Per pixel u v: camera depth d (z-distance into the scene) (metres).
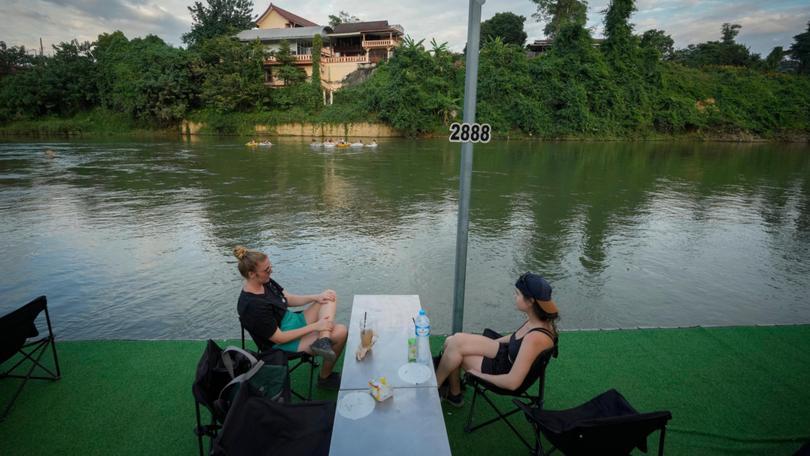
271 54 47.34
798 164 28.09
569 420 2.24
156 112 44.97
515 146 37.12
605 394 2.37
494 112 43.22
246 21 60.72
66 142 36.97
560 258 9.07
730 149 38.91
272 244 9.75
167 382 3.33
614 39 45.38
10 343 2.74
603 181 19.56
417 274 8.00
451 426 2.92
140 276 7.77
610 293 7.40
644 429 1.95
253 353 2.73
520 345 2.56
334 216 12.44
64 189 16.19
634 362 3.68
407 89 41.06
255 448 1.97
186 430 2.85
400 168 22.72
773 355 3.79
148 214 12.46
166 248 9.35
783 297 7.36
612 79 45.78
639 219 12.66
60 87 48.31
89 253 8.99
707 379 3.45
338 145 33.97
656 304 7.04
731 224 12.27
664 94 47.16
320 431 2.16
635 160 28.45
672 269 8.57
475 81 3.17
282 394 2.40
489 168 23.27
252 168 22.20
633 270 8.48
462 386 3.21
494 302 6.89
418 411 2.15
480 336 2.93
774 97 49.97
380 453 1.89
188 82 46.19
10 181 17.78
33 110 48.31
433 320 6.27
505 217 12.58
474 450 2.71
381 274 7.99
